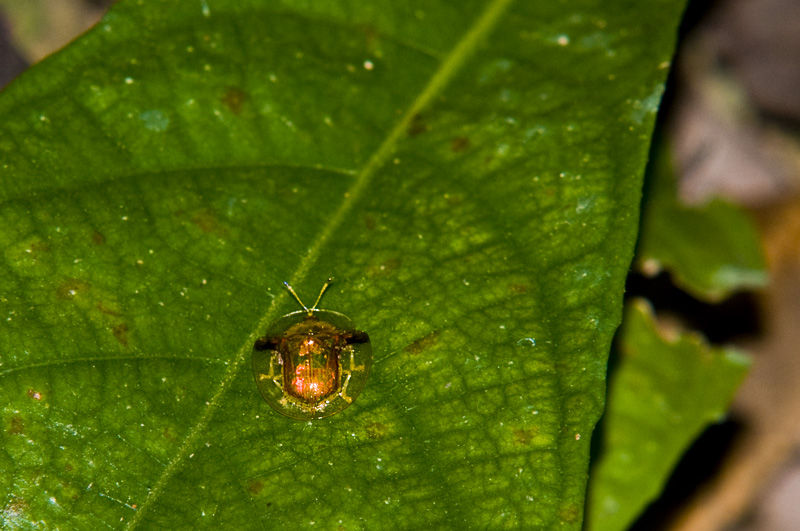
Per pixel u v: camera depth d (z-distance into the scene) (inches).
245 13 7.7
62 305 7.3
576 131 7.6
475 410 7.3
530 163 7.6
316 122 7.7
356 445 7.3
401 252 7.5
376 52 7.8
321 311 7.4
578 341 7.3
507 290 7.4
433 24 7.9
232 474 7.2
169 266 7.4
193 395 7.3
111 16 7.6
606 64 7.7
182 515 7.2
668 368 8.5
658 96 7.6
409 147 7.7
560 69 7.8
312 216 7.6
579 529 7.1
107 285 7.4
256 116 7.6
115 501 7.2
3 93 7.5
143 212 7.5
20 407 7.2
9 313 7.3
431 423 7.3
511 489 7.2
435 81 7.8
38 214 7.4
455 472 7.2
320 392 7.3
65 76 7.6
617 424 8.4
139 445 7.2
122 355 7.3
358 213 7.6
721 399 8.4
